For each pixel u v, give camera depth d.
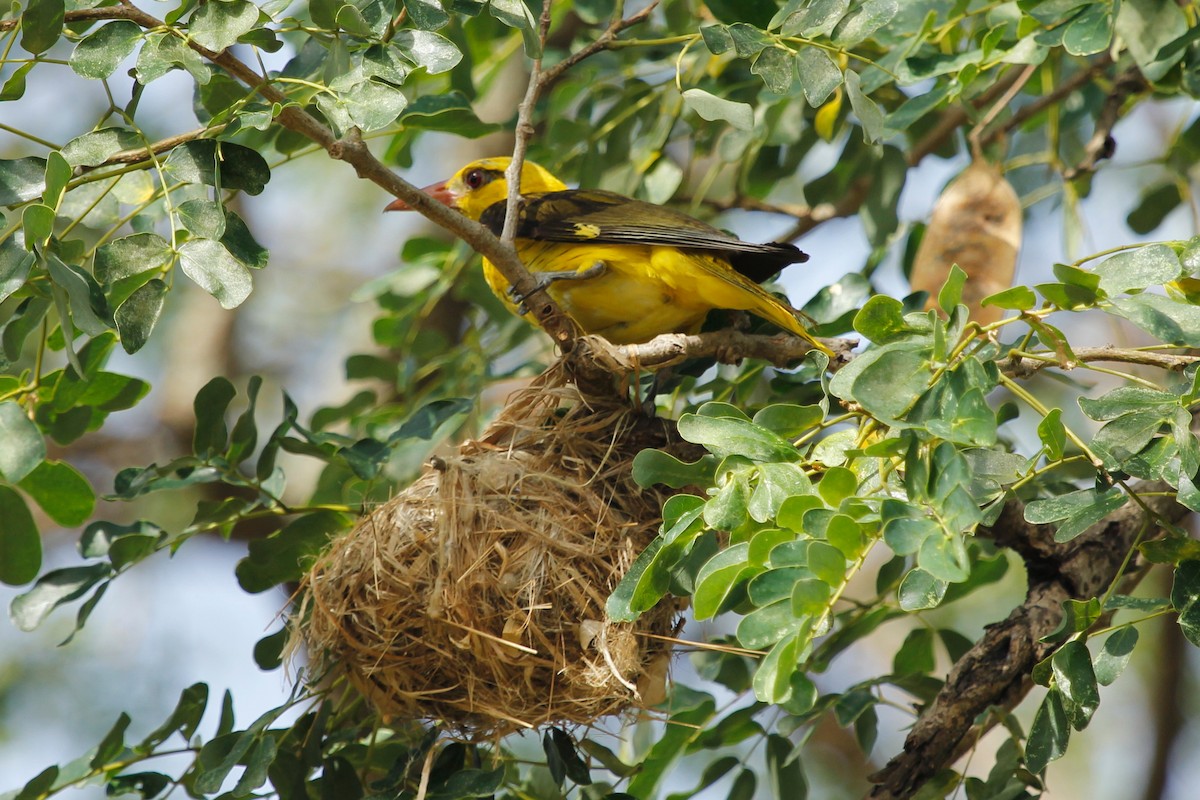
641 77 11.74
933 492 5.68
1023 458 6.51
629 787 9.05
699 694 9.54
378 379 11.93
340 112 6.60
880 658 17.50
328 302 19.83
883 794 8.08
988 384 5.93
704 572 5.92
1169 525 6.29
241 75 6.87
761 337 9.13
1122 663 6.32
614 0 11.71
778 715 9.29
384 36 7.09
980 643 8.36
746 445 6.47
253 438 9.16
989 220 9.66
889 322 6.39
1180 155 11.98
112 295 6.57
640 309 10.11
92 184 8.21
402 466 10.47
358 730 8.97
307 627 8.59
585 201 10.49
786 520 5.91
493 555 7.95
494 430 8.83
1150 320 5.93
